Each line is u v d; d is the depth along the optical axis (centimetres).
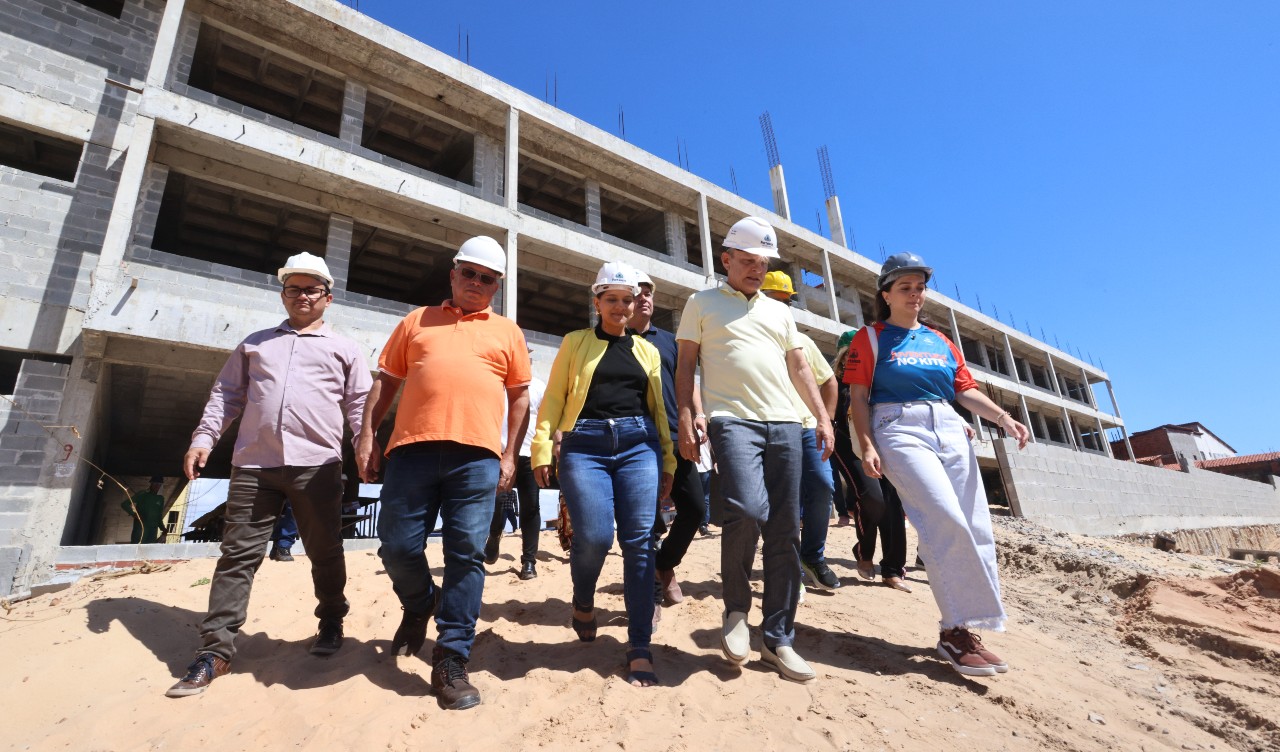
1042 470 1584
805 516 454
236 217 1559
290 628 366
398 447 297
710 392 323
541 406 336
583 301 2278
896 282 360
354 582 468
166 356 1077
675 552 398
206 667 287
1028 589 527
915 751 231
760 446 311
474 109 1730
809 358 439
